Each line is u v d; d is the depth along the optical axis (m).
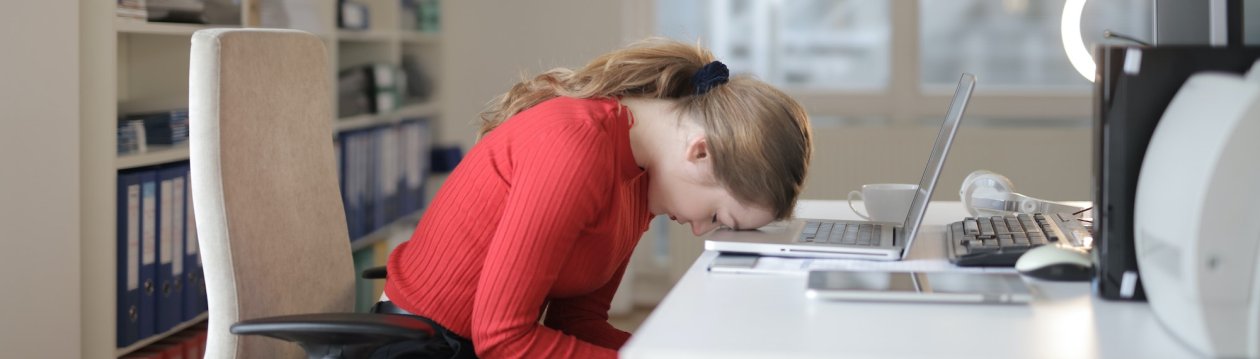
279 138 1.60
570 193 1.29
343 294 1.75
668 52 1.51
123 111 2.61
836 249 1.42
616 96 1.49
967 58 4.11
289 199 1.62
